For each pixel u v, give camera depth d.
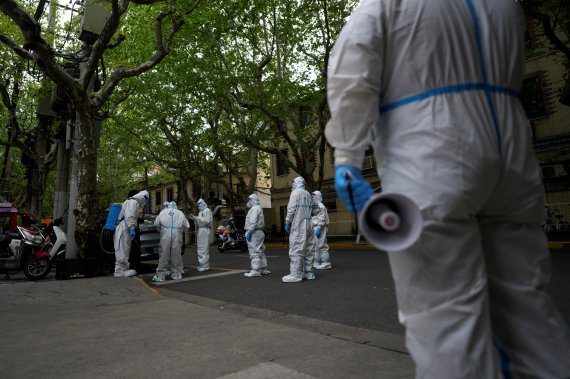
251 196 8.68
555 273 6.71
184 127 20.75
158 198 44.03
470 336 1.15
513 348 1.30
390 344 3.12
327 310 4.79
